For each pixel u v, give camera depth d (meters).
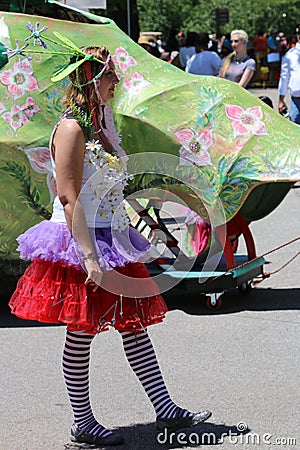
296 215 19.89
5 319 12.35
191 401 9.02
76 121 7.56
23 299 7.64
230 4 89.06
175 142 11.85
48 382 9.77
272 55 62.44
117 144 7.94
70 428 8.42
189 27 86.69
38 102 11.83
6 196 11.74
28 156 11.67
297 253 15.93
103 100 7.70
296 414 8.62
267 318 11.99
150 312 7.80
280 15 90.06
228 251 12.27
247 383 9.52
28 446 8.02
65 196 7.45
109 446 7.93
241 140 11.88
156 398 7.98
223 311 12.43
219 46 46.03
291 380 9.59
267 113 12.24
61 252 7.50
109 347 10.95
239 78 21.27
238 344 10.91
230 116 12.06
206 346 10.87
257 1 37.75
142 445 7.93
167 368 10.09
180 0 86.38
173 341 11.12
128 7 24.97
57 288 7.50
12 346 11.09
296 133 12.16
